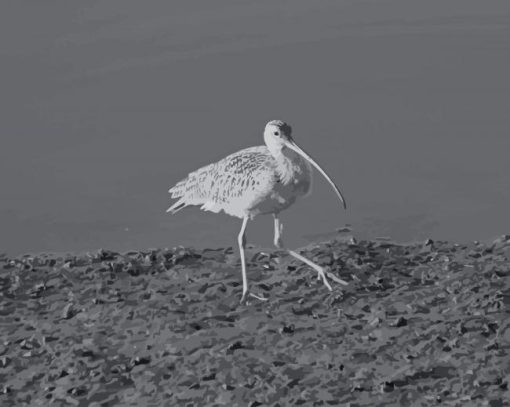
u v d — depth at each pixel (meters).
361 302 12.77
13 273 14.36
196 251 14.91
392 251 14.45
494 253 14.30
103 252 14.86
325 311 12.59
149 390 11.02
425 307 12.54
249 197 12.93
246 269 13.83
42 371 11.68
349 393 10.66
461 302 12.62
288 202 13.07
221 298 13.16
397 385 10.73
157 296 13.35
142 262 14.51
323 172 12.91
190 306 12.98
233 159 13.23
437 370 10.99
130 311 12.97
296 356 11.48
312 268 13.84
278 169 12.85
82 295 13.57
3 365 11.87
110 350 11.99
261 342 11.84
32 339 12.39
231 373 11.16
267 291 13.28
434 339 11.62
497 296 12.65
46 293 13.73
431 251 14.45
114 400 10.91
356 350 11.52
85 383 11.29
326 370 11.12
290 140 12.94
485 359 11.16
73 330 12.60
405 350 11.46
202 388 10.94
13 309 13.32
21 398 11.17
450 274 13.52
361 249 14.50
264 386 10.87
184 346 11.87
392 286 13.22
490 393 10.51
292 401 10.58
